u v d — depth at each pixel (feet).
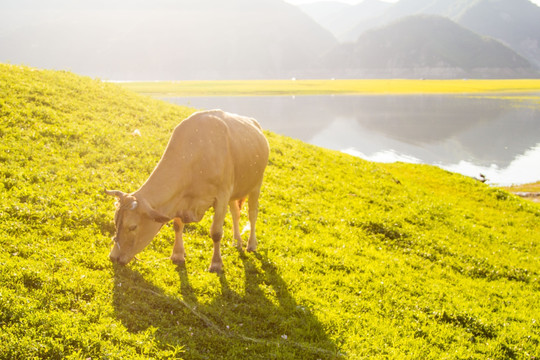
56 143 46.68
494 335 32.94
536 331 34.42
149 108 73.72
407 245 48.70
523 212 81.20
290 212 48.29
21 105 52.90
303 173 65.41
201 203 28.14
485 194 89.35
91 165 44.60
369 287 35.81
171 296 26.81
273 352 24.36
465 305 36.63
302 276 34.58
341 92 570.46
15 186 35.91
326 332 27.55
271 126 287.69
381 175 79.46
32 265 26.23
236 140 30.40
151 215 23.98
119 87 86.12
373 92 575.79
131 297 25.93
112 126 57.93
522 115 349.82
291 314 28.66
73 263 28.17
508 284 44.86
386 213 56.59
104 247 31.24
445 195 83.61
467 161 197.67
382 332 29.50
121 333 22.70
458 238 55.31
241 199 35.96
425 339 30.22
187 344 23.50
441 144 237.45
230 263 33.60
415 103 438.81
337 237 45.78
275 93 538.06
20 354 19.80
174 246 31.73
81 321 22.72
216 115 30.60
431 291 37.91
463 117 339.77
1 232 29.48
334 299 32.45
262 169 34.40
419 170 105.09
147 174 46.34
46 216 32.94
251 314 27.84
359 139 247.70
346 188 64.03
